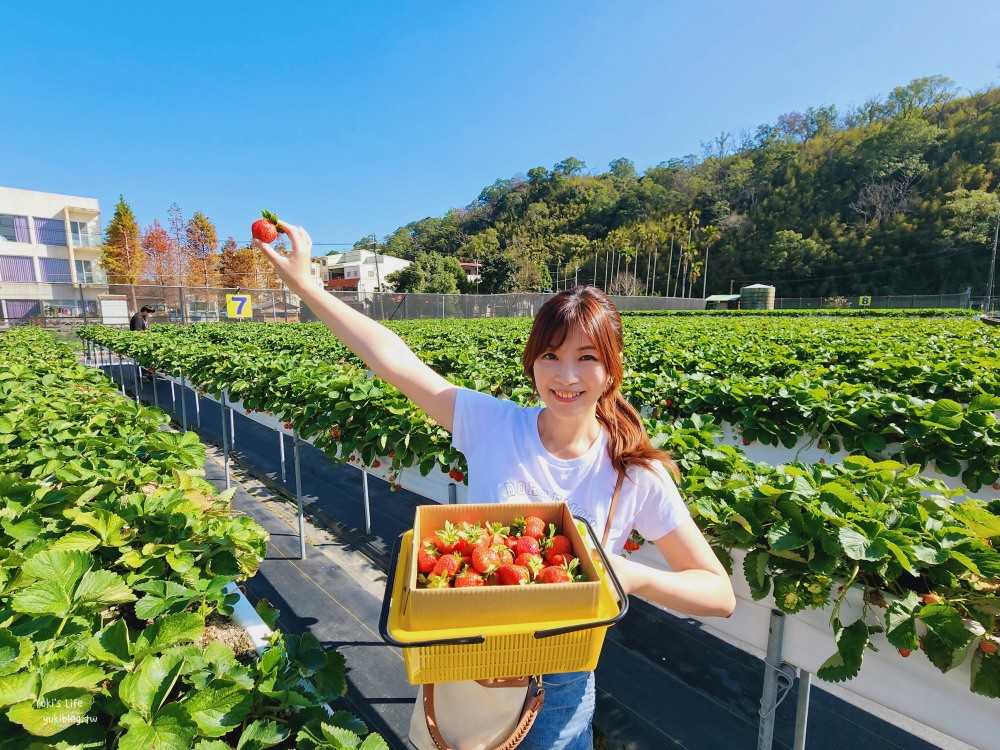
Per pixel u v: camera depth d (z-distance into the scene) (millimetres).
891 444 5266
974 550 1993
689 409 6035
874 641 2027
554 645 1325
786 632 2248
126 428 4148
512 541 1584
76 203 50875
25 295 39469
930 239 73750
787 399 5480
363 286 89188
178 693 1722
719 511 2416
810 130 115500
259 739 1558
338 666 2156
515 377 7359
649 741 3025
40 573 1893
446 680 1338
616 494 1854
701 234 95938
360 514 6082
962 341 11719
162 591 2121
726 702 3262
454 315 43938
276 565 4910
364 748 1526
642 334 14453
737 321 27188
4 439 3723
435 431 4098
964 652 1745
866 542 2000
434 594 1268
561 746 1801
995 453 4340
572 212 123250
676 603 1607
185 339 13672
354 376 5285
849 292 80250
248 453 8414
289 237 2178
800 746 2281
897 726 3096
